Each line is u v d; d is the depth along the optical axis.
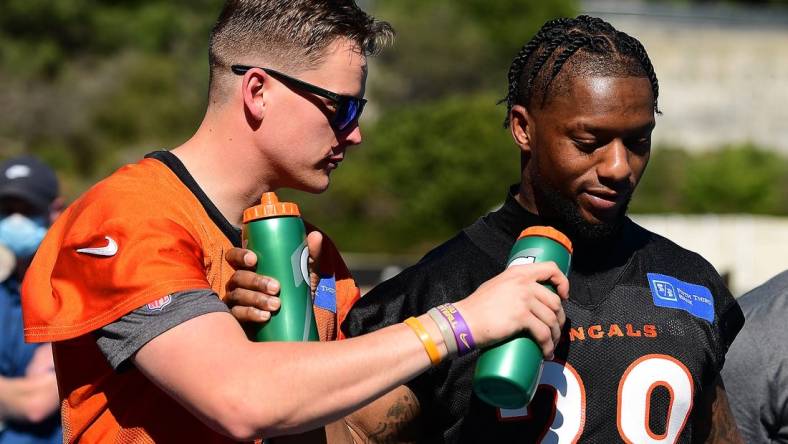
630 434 3.30
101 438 3.08
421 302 3.42
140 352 2.87
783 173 45.47
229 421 2.74
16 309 5.21
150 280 2.89
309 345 2.81
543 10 51.06
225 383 2.75
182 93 43.59
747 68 50.69
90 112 42.12
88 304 2.97
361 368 2.78
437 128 38.94
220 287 3.15
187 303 2.87
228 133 3.25
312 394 2.75
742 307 4.35
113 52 47.09
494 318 2.84
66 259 3.04
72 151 41.84
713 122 50.16
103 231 2.98
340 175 41.28
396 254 38.25
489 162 38.28
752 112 50.44
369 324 3.42
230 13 3.27
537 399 3.31
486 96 41.94
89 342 3.08
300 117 3.21
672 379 3.36
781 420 4.19
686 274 3.58
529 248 3.04
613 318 3.39
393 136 39.94
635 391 3.33
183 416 3.06
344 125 3.26
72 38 47.16
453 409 3.35
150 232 2.98
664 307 3.44
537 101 3.32
